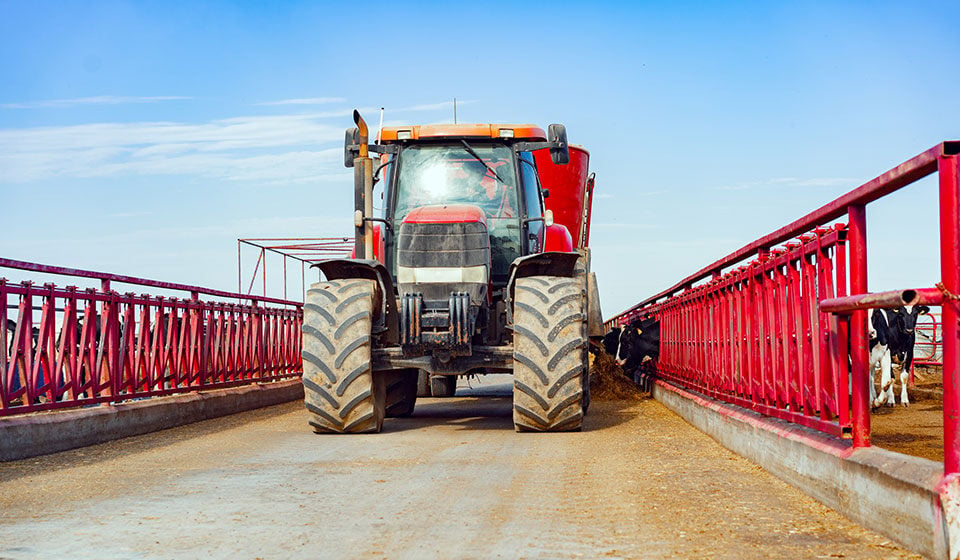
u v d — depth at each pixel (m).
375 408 8.29
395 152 9.59
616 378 14.12
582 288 8.59
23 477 6.05
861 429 4.36
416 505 4.78
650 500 4.86
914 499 3.55
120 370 8.77
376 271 8.55
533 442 7.61
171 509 4.73
